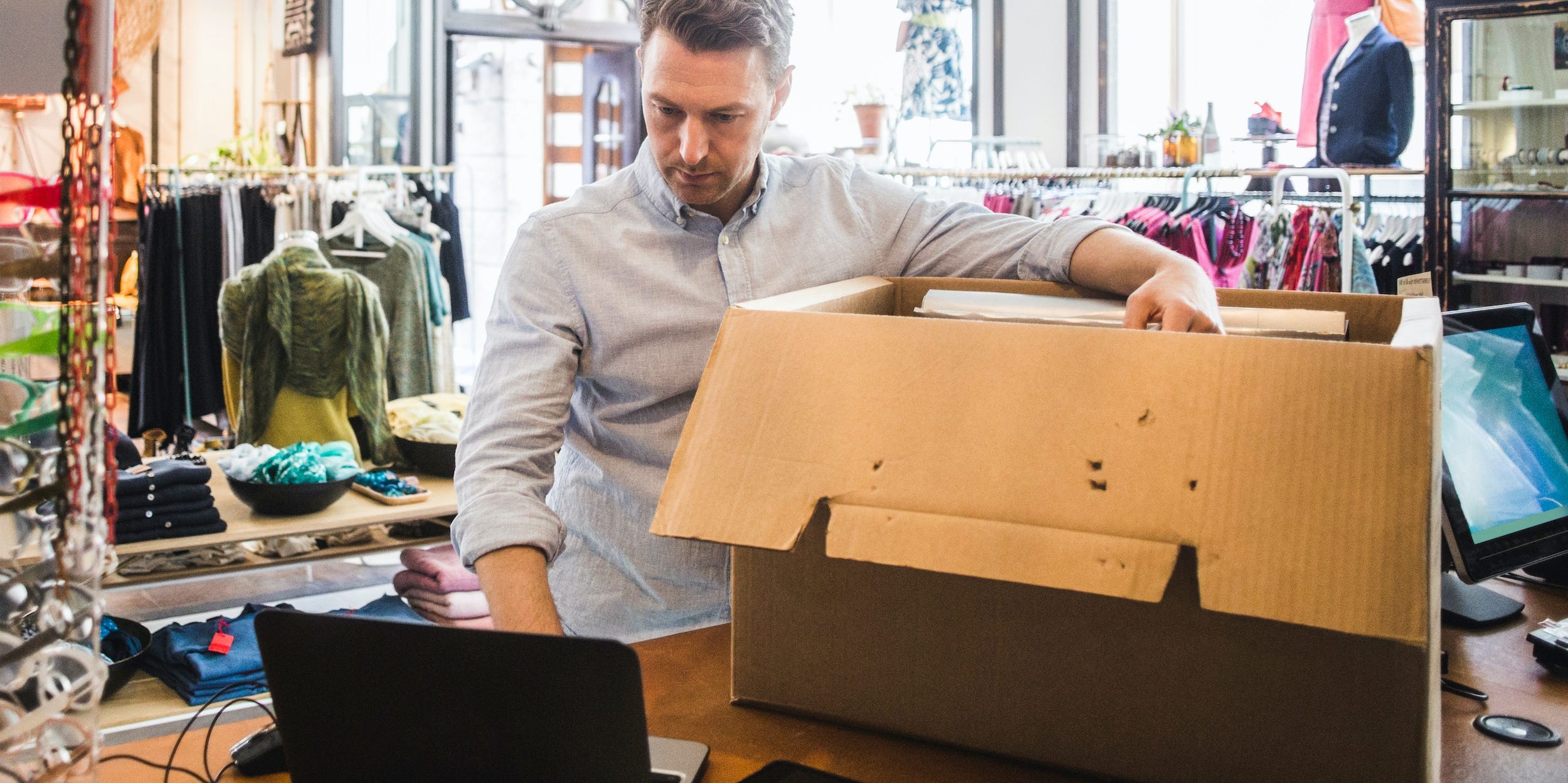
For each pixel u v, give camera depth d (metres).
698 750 0.95
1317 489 0.73
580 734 0.74
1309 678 0.81
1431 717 0.80
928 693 0.96
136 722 1.95
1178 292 1.06
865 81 5.99
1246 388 0.77
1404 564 0.69
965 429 0.82
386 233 4.17
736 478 0.85
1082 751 0.90
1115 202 4.54
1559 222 4.10
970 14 6.08
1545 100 3.95
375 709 0.78
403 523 3.15
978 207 1.55
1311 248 3.85
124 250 5.64
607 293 1.39
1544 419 1.62
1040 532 0.77
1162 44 5.53
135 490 2.52
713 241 1.42
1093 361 0.82
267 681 0.80
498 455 1.24
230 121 5.74
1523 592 1.57
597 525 1.47
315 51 5.36
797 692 1.03
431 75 5.30
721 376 0.91
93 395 0.68
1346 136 4.30
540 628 1.06
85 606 0.68
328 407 3.45
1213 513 0.74
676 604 1.44
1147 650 0.87
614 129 6.11
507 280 1.40
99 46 0.66
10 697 0.65
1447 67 4.01
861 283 1.35
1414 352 0.74
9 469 0.67
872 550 0.80
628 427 1.45
